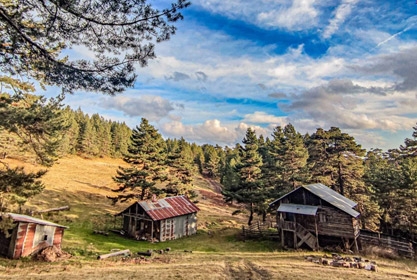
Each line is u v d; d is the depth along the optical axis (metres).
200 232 37.75
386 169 42.31
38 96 12.65
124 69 7.69
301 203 29.70
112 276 16.00
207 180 92.75
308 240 27.41
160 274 16.75
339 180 42.75
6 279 14.29
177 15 6.93
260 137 80.50
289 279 16.08
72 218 35.56
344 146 42.16
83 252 22.23
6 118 10.76
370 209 36.50
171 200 37.81
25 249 19.27
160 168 41.78
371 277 16.75
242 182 37.34
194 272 17.47
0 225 12.29
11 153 17.73
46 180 51.56
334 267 19.52
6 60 7.86
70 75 7.70
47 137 13.75
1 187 11.25
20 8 6.84
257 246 29.06
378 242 27.36
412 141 46.03
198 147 129.38
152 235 32.12
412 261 23.17
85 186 55.34
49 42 7.48
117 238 30.95
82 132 91.94
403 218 34.41
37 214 33.78
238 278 16.53
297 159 45.16
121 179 40.53
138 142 41.53
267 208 36.09
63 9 6.64
